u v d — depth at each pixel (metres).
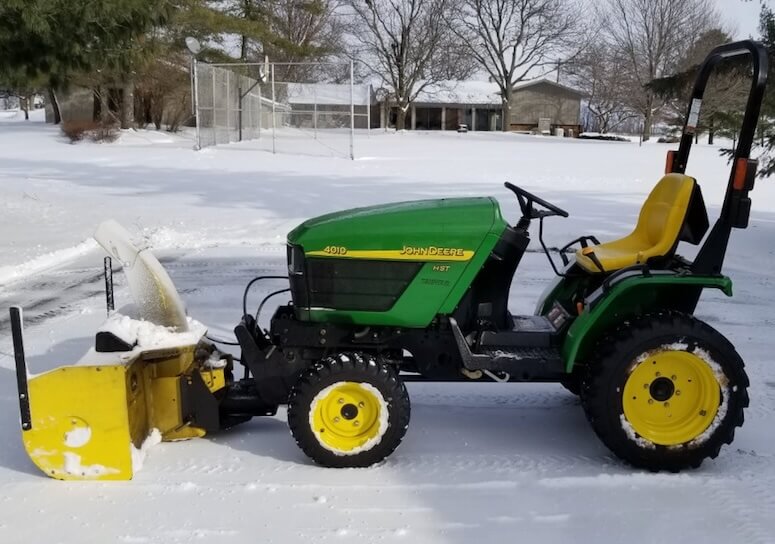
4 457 3.87
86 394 3.52
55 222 11.23
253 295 7.27
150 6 9.61
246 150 23.45
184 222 11.06
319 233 3.78
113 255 3.86
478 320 3.95
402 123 50.72
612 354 3.60
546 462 3.83
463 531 3.18
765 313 6.80
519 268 8.32
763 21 9.43
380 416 3.67
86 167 18.16
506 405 4.63
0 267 8.44
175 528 3.19
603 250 4.17
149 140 27.42
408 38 49.38
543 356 3.79
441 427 4.28
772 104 9.48
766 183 16.45
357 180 15.76
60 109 32.72
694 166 21.02
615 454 3.72
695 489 3.54
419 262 3.75
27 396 3.53
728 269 8.64
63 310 6.86
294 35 44.84
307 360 3.93
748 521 3.26
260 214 11.67
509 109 54.38
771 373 5.23
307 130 33.34
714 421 3.64
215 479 3.62
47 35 8.62
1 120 46.78
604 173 18.31
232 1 34.41
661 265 3.89
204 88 24.34
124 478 3.59
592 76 58.09
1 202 12.80
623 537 3.14
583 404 3.73
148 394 3.86
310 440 3.67
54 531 3.17
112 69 10.17
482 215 3.79
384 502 3.41
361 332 3.87
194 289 7.49
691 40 54.56
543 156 24.41
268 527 3.20
